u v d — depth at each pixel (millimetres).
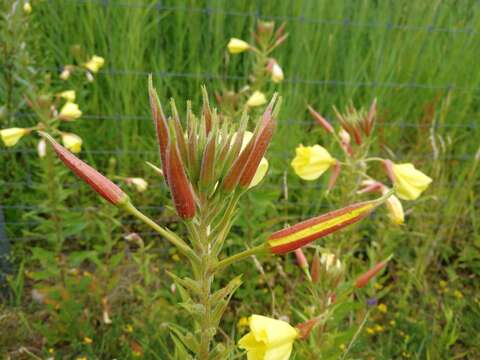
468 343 419
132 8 561
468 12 681
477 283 487
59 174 406
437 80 621
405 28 621
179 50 589
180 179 153
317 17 616
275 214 492
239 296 433
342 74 629
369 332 405
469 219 542
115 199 165
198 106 553
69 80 550
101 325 406
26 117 514
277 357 174
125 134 522
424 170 544
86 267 475
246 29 620
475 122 597
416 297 471
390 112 609
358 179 336
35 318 420
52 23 586
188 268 456
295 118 560
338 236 367
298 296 427
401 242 516
